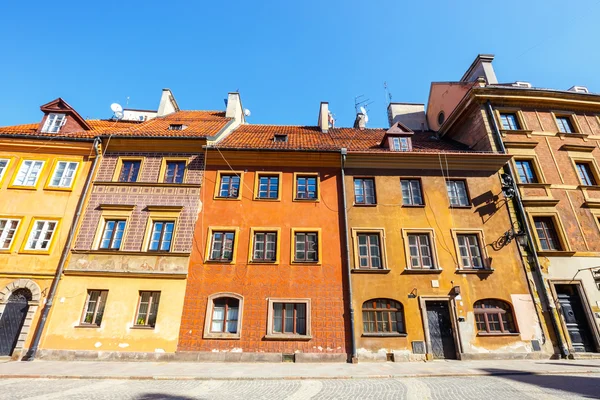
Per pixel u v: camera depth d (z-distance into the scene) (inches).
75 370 399.5
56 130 650.8
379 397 283.9
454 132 784.9
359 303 522.9
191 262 538.0
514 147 650.8
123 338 490.0
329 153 616.1
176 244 550.3
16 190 579.2
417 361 486.6
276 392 302.7
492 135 660.1
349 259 550.0
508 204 600.4
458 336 508.1
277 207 587.8
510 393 289.4
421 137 824.3
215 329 509.0
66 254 534.3
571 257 565.0
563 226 586.9
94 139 615.8
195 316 505.4
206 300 515.5
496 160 624.1
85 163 613.6
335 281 535.5
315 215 584.1
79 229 557.3
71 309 504.1
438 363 467.5
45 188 584.4
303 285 531.2
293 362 480.1
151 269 530.3
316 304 519.8
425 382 346.3
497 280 544.4
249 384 337.1
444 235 575.2
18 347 478.3
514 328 520.1
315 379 364.8
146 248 549.0
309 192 610.9
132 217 568.7
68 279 521.3
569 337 518.0
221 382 346.0
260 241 566.9
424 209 595.5
